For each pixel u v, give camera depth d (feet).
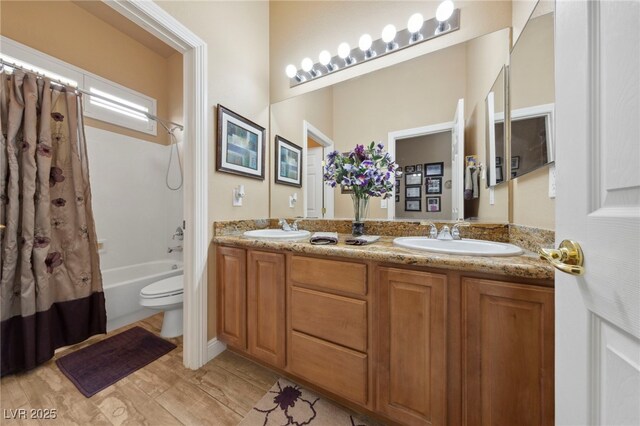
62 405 3.71
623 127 1.19
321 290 3.68
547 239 2.80
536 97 3.19
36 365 4.56
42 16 6.26
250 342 4.53
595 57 1.38
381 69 5.32
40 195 4.76
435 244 3.90
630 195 1.15
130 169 8.23
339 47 5.40
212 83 4.99
